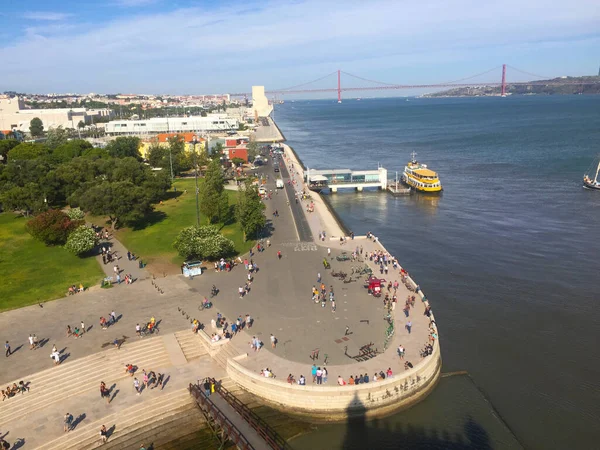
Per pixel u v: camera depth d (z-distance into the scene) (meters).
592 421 47.34
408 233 107.31
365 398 46.03
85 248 81.94
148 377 48.16
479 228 109.00
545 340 61.22
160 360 51.81
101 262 81.12
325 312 61.16
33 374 47.75
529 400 50.12
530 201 131.50
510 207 126.38
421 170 153.38
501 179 161.62
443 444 43.59
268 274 74.69
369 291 66.69
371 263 79.06
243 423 42.25
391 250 95.75
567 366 55.91
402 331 55.88
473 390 51.25
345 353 51.56
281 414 46.09
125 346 53.28
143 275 75.06
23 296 67.62
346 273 74.69
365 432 44.84
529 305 70.50
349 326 57.47
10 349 52.75
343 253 83.69
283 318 59.62
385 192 153.62
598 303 70.69
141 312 61.75
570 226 107.88
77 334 55.41
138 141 188.25
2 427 41.56
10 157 161.12
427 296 73.81
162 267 78.38
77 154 167.25
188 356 52.81
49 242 90.44
